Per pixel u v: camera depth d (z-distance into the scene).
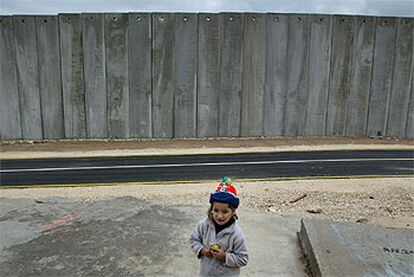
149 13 17.16
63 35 17.25
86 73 17.59
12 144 16.91
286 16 17.59
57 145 16.42
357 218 7.52
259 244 6.02
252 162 12.76
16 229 6.37
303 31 17.77
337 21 17.83
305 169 11.87
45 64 17.50
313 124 18.69
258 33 17.58
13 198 8.09
